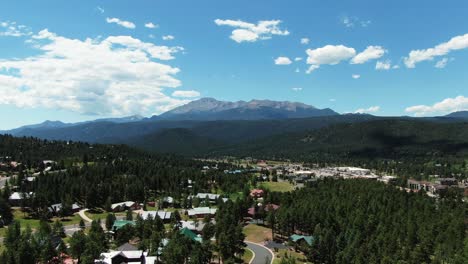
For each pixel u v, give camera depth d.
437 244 178.00
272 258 188.75
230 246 179.88
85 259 150.88
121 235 196.50
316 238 184.62
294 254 195.00
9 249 155.75
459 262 155.38
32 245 161.50
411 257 166.38
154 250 172.00
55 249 169.25
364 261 162.38
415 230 193.38
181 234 185.62
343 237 193.88
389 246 171.88
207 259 173.50
